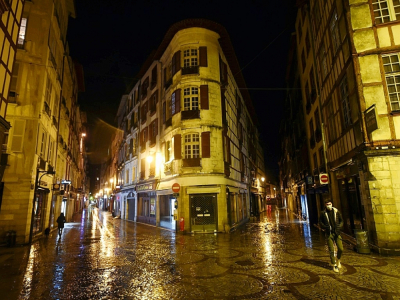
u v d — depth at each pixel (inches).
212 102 694.5
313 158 722.2
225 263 327.6
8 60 398.6
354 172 406.9
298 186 1075.3
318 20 548.7
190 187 643.5
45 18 581.0
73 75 1035.3
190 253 394.3
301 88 822.5
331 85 482.9
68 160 1042.1
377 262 300.2
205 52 712.4
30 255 400.2
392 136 339.3
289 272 279.3
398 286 226.8
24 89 537.6
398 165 335.6
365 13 373.4
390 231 329.1
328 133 532.4
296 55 904.3
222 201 647.8
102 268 316.2
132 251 420.8
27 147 518.6
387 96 349.7
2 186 493.0
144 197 970.7
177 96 701.3
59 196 840.3
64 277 280.8
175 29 732.0
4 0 366.9
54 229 751.7
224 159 698.2
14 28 415.5
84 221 1082.7
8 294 231.3
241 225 808.9
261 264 318.0
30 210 510.6
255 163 1467.8
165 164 747.4
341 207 503.2
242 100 1148.5
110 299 217.2
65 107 868.0
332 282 242.5
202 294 223.3
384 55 360.2
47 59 576.4
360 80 360.5
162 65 859.4
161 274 285.0
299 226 739.4
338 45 436.1
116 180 1567.4
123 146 1360.7
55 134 710.5
